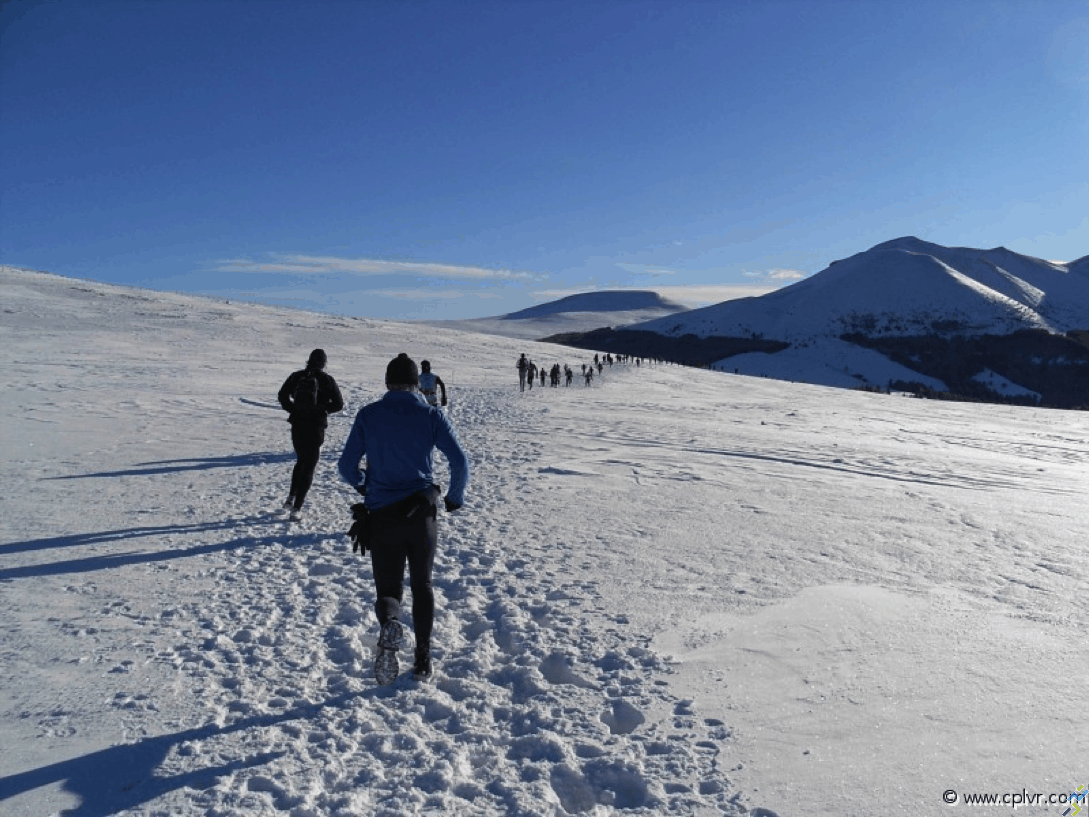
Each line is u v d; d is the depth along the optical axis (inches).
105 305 2527.1
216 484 378.0
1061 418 1482.5
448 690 154.1
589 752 125.6
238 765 119.6
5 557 237.0
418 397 160.7
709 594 203.5
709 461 488.7
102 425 601.6
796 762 118.5
